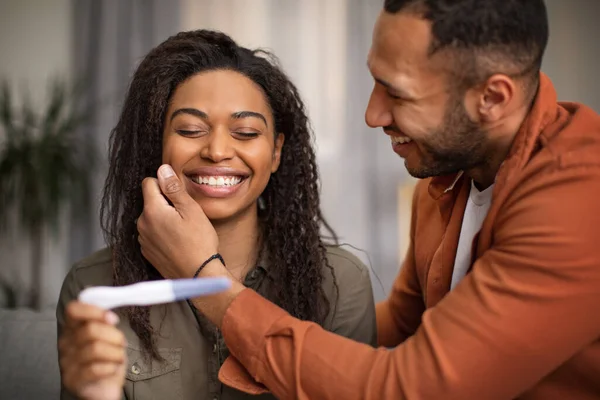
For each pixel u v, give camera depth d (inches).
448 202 42.5
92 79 141.9
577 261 31.4
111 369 26.8
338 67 147.3
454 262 41.9
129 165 44.7
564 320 31.8
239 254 45.8
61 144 131.3
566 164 33.1
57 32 144.6
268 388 35.2
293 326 34.2
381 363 33.1
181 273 37.4
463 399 32.2
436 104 34.5
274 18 146.4
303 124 48.1
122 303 26.1
